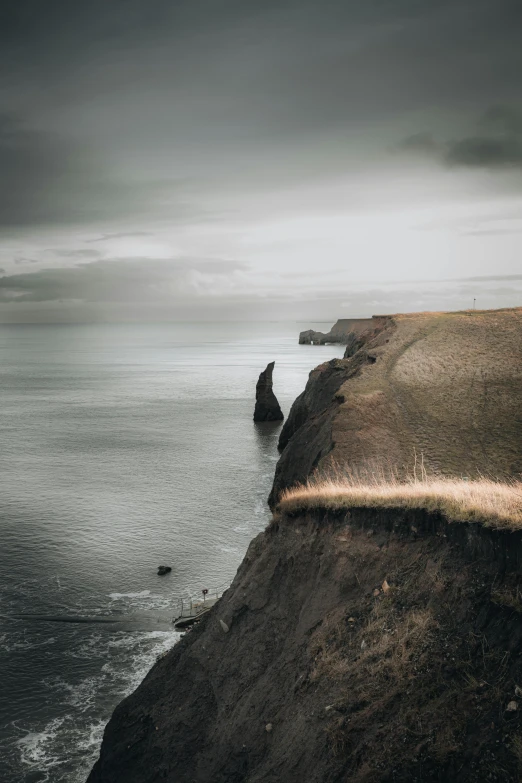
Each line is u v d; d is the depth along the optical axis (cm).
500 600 1349
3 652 3559
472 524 1536
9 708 3088
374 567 1856
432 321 9644
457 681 1297
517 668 1209
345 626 1739
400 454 4744
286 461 5947
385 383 6556
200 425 11325
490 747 1130
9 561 4831
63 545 5175
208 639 2280
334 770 1352
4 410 13588
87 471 7781
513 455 4688
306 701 1639
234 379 19975
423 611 1529
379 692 1431
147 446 9394
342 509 2122
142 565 4775
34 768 2706
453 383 6550
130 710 2286
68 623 3888
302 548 2208
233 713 1922
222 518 5888
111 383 19625
